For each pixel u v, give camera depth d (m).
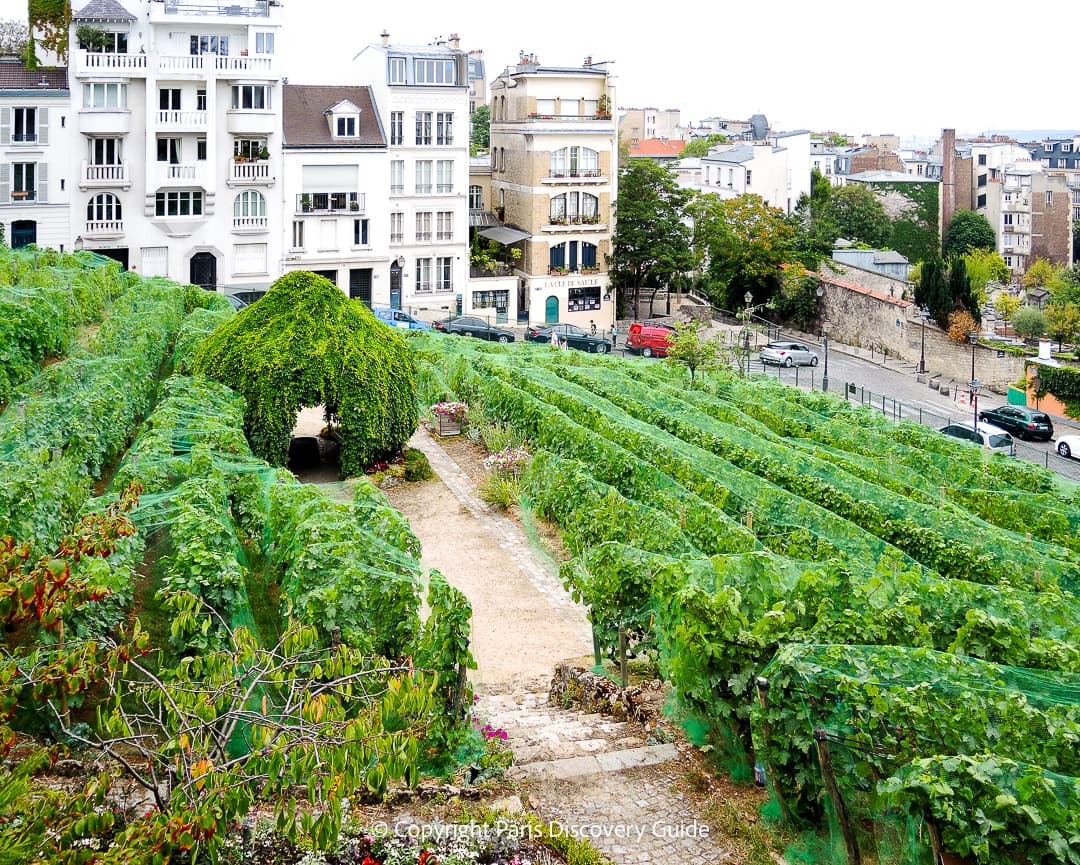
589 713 17.28
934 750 12.11
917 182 116.38
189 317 44.47
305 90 68.88
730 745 14.68
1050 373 60.53
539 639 21.45
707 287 84.88
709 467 28.03
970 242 114.81
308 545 17.80
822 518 24.48
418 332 51.59
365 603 16.31
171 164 62.56
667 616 16.17
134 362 32.50
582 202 74.88
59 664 9.88
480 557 25.84
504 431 33.94
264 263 66.00
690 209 80.94
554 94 73.69
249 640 11.67
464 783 14.02
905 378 67.56
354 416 30.50
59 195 60.94
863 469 31.38
